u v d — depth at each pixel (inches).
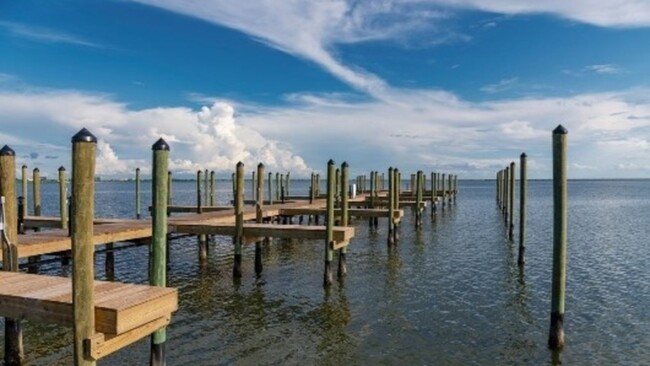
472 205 2303.2
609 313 502.9
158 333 292.4
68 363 361.1
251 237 643.5
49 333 418.0
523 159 754.8
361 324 463.5
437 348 403.9
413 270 715.4
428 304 532.1
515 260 805.2
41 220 794.8
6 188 350.6
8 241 351.3
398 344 412.5
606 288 613.0
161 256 329.1
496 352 396.8
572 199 2989.7
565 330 448.8
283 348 401.4
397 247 936.9
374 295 568.1
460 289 600.7
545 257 836.0
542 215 1718.8
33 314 268.4
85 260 241.6
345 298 553.6
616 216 1718.8
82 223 239.6
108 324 248.2
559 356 389.1
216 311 501.7
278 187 1689.2
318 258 805.9
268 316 486.6
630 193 4045.3
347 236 614.2
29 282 307.0
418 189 1221.1
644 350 402.0
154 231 327.3
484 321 474.9
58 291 283.6
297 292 577.9
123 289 289.7
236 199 634.8
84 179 238.7
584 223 1464.1
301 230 616.4
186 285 610.9
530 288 608.4
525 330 449.1
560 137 393.7
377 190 1811.0
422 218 1585.9
